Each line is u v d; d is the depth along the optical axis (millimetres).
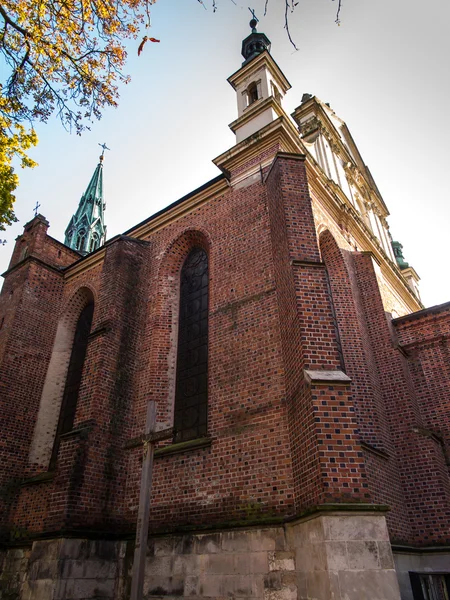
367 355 14547
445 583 10273
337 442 8164
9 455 15336
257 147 15516
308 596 7535
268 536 9039
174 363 14453
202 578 9609
